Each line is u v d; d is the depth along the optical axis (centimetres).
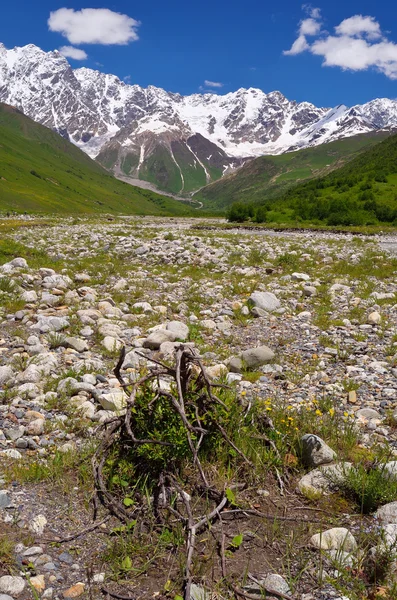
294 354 1073
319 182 8800
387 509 475
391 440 671
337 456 589
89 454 575
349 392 838
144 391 581
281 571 417
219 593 391
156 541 446
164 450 523
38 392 809
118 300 1534
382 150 11656
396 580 389
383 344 1147
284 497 526
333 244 3259
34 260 2225
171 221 7606
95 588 398
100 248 2672
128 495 501
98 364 943
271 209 7112
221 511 488
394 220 5888
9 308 1387
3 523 464
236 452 570
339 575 405
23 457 601
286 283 1856
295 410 731
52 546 440
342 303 1567
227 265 2223
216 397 581
